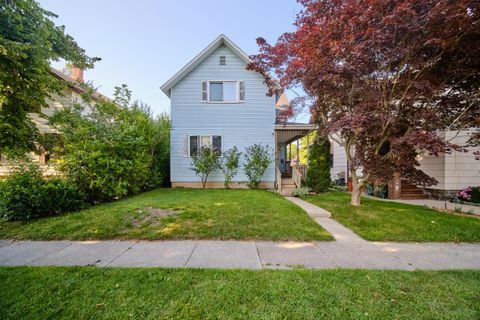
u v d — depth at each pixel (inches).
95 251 144.1
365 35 195.6
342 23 209.8
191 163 448.5
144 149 375.6
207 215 208.1
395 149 227.5
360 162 244.2
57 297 91.1
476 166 335.3
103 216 202.1
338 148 567.2
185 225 186.9
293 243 160.7
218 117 449.1
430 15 170.1
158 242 161.6
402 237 171.9
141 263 125.8
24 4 175.3
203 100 446.9
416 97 225.8
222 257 135.1
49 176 257.0
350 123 198.5
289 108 303.6
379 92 221.1
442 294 94.0
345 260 132.0
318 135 299.6
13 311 83.0
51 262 127.3
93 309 84.0
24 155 239.1
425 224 197.6
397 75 219.3
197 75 447.8
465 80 229.8
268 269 117.8
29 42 183.0
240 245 155.9
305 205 274.8
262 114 450.9
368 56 203.9
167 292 94.5
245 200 273.3
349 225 202.2
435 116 217.5
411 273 113.1
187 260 130.3
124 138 314.0
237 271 113.8
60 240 165.3
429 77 223.6
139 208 220.7
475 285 101.3
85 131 281.7
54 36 207.5
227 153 446.3
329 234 176.4
